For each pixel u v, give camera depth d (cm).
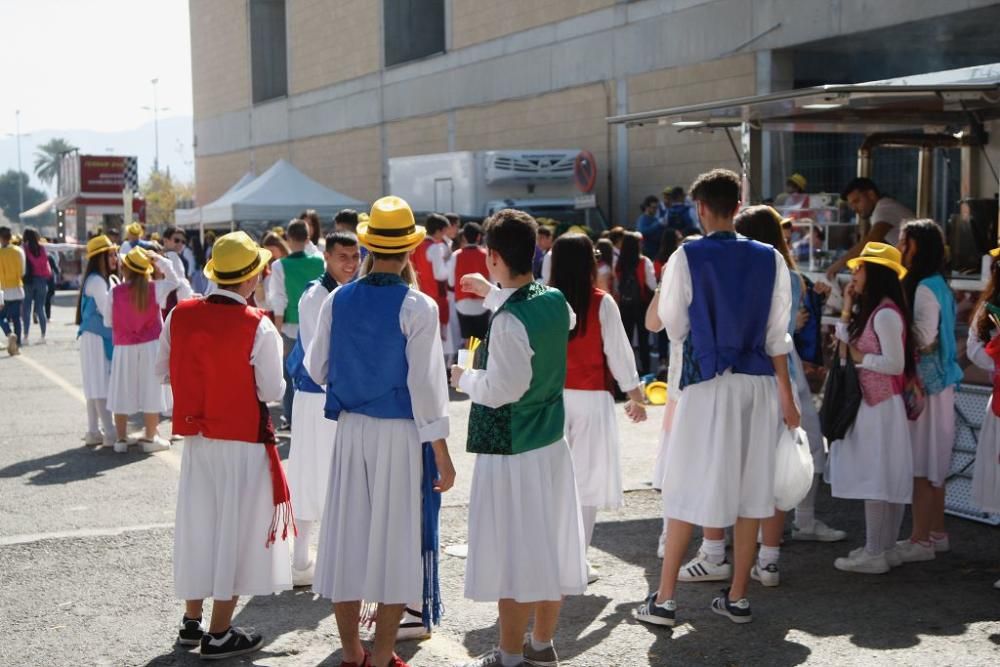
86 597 589
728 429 523
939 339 645
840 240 1023
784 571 630
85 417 1164
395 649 521
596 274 595
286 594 596
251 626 548
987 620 548
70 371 1544
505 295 464
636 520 737
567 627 545
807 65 1928
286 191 2355
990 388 732
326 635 537
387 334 452
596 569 636
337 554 461
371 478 457
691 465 531
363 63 3216
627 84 2161
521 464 456
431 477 466
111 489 833
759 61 1850
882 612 561
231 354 495
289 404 1049
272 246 1098
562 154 1983
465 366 490
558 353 461
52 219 10838
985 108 927
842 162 1905
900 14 1595
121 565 641
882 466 610
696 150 2008
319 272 1001
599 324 585
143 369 960
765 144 1870
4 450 985
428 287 1387
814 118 1009
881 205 945
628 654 509
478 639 533
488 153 1939
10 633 539
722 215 535
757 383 527
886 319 600
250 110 4053
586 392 588
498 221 459
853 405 608
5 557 654
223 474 502
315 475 591
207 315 500
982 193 1100
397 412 456
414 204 2139
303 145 3666
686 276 528
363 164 3266
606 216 2245
